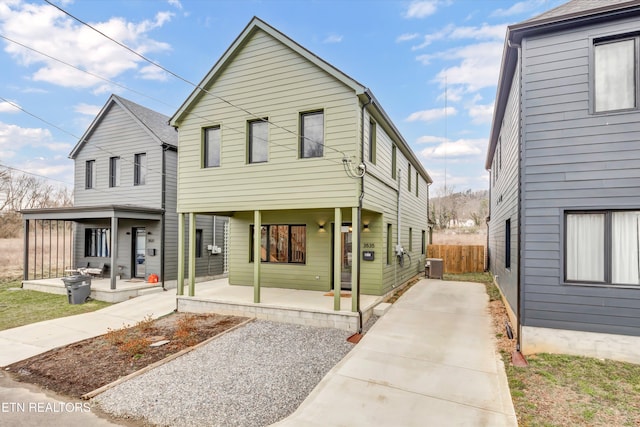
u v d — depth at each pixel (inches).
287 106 294.0
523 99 204.1
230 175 315.3
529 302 199.0
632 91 185.9
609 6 181.5
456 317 278.7
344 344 227.0
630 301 180.7
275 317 282.8
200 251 496.7
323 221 359.6
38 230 819.4
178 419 137.4
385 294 353.7
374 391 156.3
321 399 149.6
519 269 203.8
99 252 500.7
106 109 487.2
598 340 185.5
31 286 445.4
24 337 247.3
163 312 320.2
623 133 183.6
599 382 157.9
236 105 315.9
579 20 188.7
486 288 419.8
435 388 158.1
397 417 134.6
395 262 404.2
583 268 192.7
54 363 197.6
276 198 294.4
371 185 301.1
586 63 191.5
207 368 187.2
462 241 1112.8
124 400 153.1
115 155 482.3
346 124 271.7
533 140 201.0
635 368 171.0
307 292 349.1
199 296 329.1
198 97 332.2
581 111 191.6
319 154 285.7
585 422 127.1
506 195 307.4
